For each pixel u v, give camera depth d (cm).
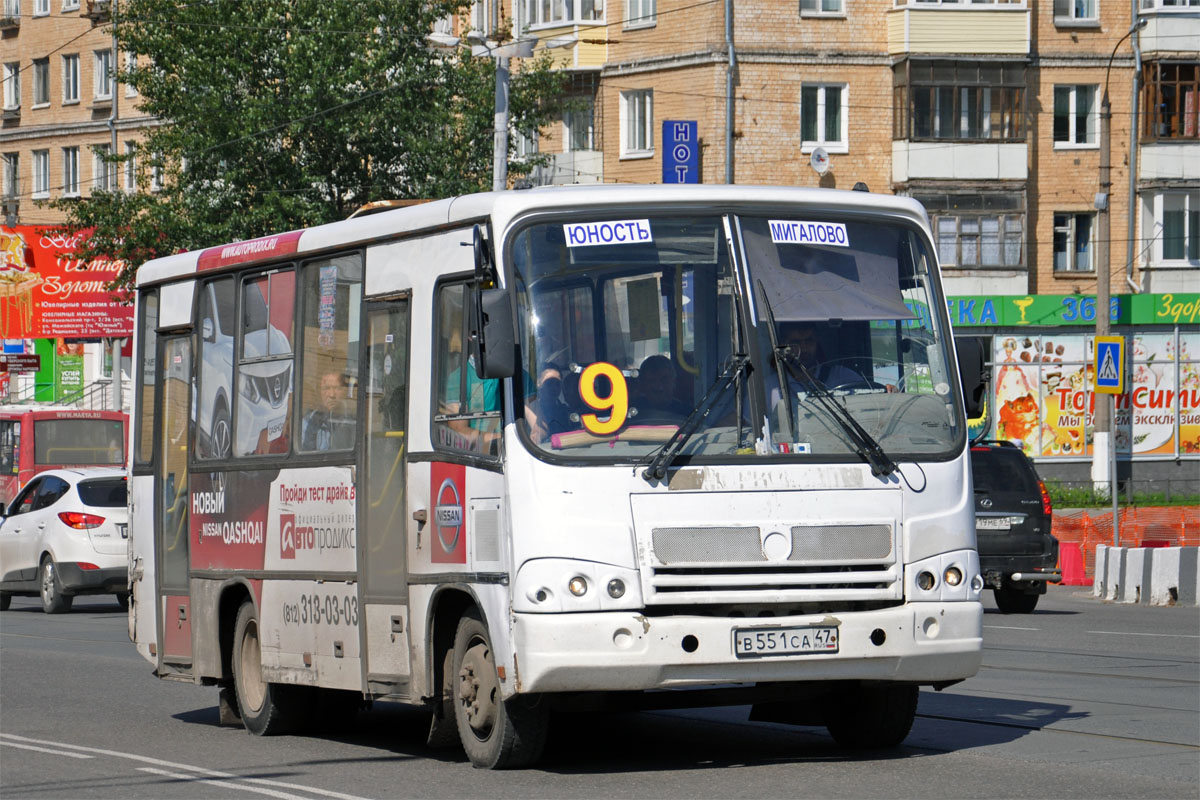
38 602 3453
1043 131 6038
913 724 1310
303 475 1340
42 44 7969
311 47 5016
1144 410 5975
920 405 1147
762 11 5831
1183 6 6056
